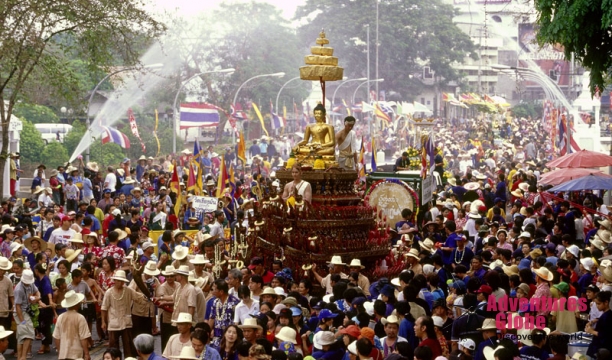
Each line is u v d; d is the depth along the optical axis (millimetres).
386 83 124750
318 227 24672
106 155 72562
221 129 95625
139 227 30781
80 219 30828
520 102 139750
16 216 34125
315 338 16625
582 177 31125
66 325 20250
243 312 19172
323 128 26359
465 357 16797
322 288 23812
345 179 26000
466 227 31297
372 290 21062
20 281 22703
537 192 37625
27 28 37969
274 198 26141
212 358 16469
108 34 39594
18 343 22562
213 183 40281
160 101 90625
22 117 71750
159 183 41969
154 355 16609
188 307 20500
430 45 125062
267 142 74250
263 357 15641
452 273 23891
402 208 33625
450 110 136000
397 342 16188
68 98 41000
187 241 28531
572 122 74438
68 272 24375
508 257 24672
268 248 25703
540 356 16500
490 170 58188
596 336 17828
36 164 69562
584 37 22656
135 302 21969
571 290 21719
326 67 26406
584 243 30219
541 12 23531
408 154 40469
